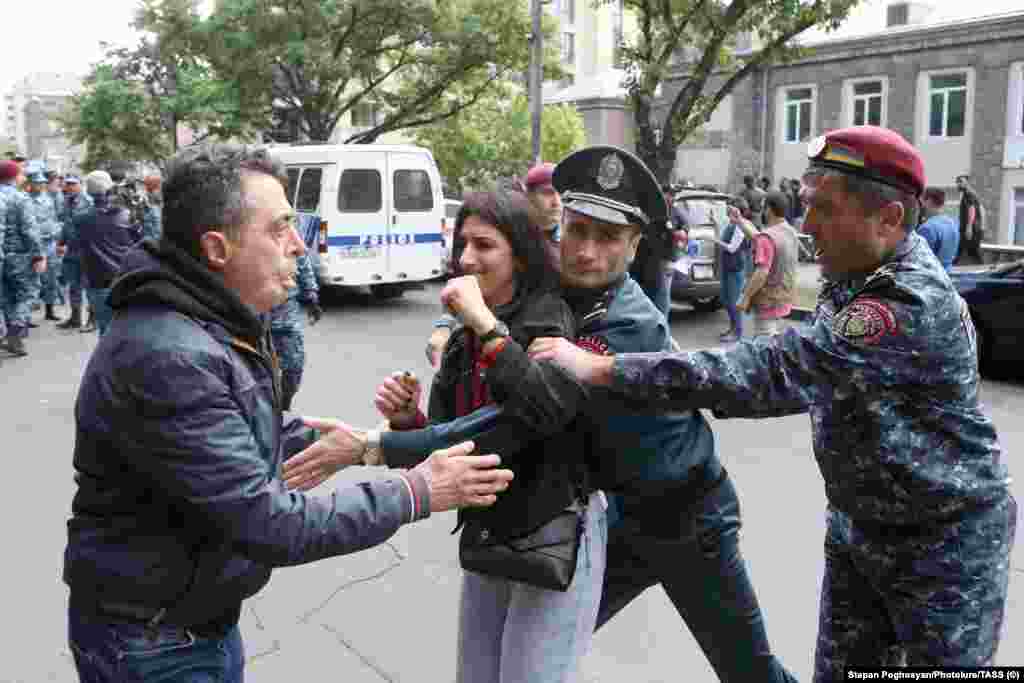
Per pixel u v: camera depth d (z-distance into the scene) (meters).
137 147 21.92
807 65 28.80
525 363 1.93
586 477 2.16
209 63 21.44
